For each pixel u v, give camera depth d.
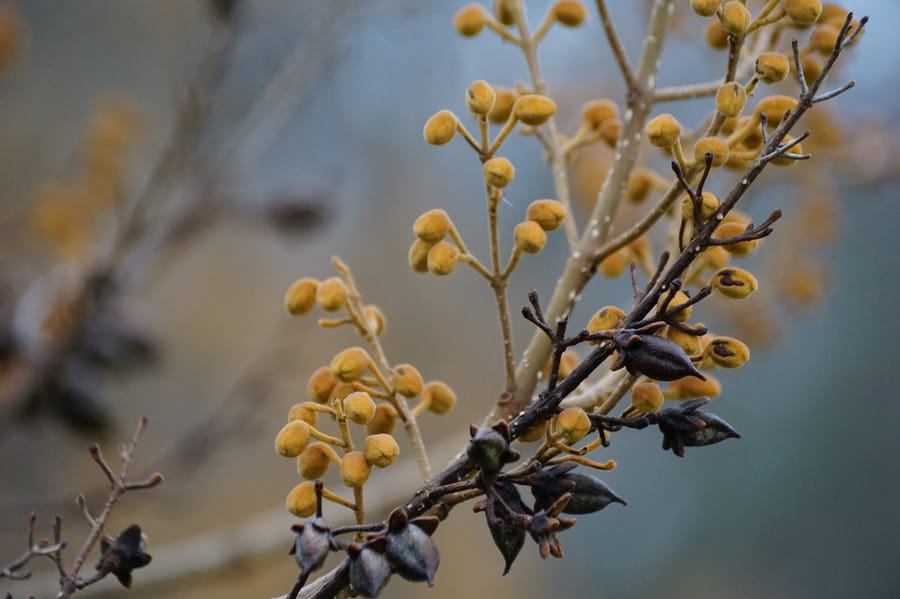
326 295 1.36
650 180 1.43
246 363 3.80
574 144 1.43
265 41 2.70
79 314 2.21
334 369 1.33
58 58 3.81
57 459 2.74
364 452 1.30
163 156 2.18
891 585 4.19
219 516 3.40
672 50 3.34
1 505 1.91
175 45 3.72
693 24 2.25
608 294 4.02
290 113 2.43
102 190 2.53
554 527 1.25
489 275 1.35
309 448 1.31
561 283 1.40
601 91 2.68
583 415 1.29
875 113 2.34
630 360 1.27
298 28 2.70
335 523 1.85
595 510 1.28
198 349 3.74
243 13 2.09
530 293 1.29
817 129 2.14
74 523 2.06
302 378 3.35
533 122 1.34
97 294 2.21
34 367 2.21
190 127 2.15
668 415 1.28
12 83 3.67
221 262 4.02
